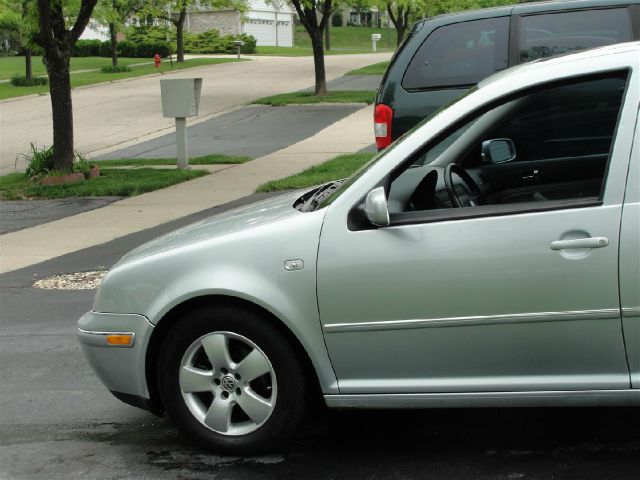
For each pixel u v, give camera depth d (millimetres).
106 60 51500
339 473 4023
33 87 34344
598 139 5082
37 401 5281
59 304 7551
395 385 3967
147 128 22469
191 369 4195
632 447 4105
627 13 7949
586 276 3701
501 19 8195
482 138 5371
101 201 12617
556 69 3875
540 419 4508
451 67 8281
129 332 4227
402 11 34719
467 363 3883
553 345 3779
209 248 4121
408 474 3969
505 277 3775
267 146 17797
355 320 3932
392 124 8453
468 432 4402
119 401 5215
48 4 13852
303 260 3967
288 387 4066
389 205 4164
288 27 70625
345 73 35969
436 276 3838
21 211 12320
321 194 4578
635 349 3715
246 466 4148
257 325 4035
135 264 4262
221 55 54812
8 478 4215
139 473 4168
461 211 3898
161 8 42969
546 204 3814
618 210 3686
